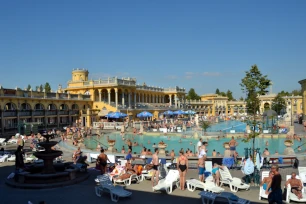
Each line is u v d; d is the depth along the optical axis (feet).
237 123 260.01
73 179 51.65
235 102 447.42
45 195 44.21
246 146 117.39
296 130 163.22
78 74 256.73
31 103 157.89
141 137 150.41
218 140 136.87
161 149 81.05
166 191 44.16
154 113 259.60
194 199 41.34
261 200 40.11
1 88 137.90
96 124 189.88
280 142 126.31
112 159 65.77
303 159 70.95
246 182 48.98
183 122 211.61
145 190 46.09
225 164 61.41
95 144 121.08
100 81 220.02
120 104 227.61
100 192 44.52
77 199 42.06
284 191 41.57
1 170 63.98
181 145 122.93
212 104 419.74
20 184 48.65
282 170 58.23
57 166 57.16
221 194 38.06
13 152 90.58
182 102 333.83
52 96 175.83
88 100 211.20
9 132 139.85
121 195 40.04
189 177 53.93
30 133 140.77
